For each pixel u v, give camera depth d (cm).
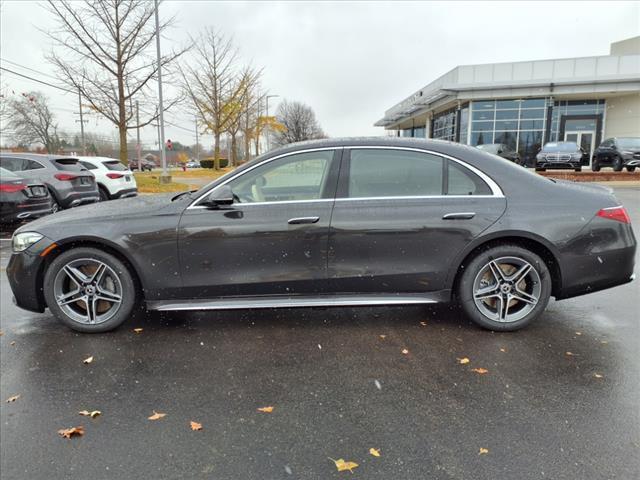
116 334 383
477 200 368
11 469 218
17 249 378
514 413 259
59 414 264
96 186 1116
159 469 217
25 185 859
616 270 370
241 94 3077
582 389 285
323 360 330
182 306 376
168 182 2116
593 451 225
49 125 5538
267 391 288
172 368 320
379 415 260
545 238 361
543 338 364
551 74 2572
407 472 212
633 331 378
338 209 366
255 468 217
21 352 349
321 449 230
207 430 247
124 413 264
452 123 3098
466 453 225
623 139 2006
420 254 368
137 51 1888
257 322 406
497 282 374
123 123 1903
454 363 323
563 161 2041
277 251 368
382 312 428
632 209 1064
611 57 2477
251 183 376
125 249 367
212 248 368
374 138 385
